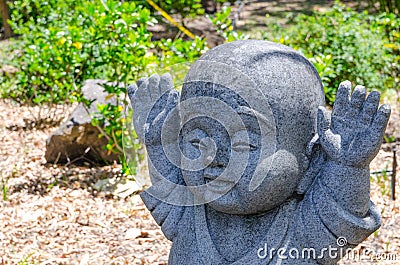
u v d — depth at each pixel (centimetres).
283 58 244
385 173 506
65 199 497
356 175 237
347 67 661
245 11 1350
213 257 259
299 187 250
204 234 263
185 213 275
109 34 515
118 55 509
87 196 502
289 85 239
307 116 244
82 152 570
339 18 715
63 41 562
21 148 612
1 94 768
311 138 247
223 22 553
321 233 246
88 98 579
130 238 435
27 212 475
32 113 707
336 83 652
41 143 628
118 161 565
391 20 700
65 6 695
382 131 230
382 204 477
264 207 249
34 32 682
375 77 669
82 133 561
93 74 611
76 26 595
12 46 811
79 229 450
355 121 235
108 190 509
